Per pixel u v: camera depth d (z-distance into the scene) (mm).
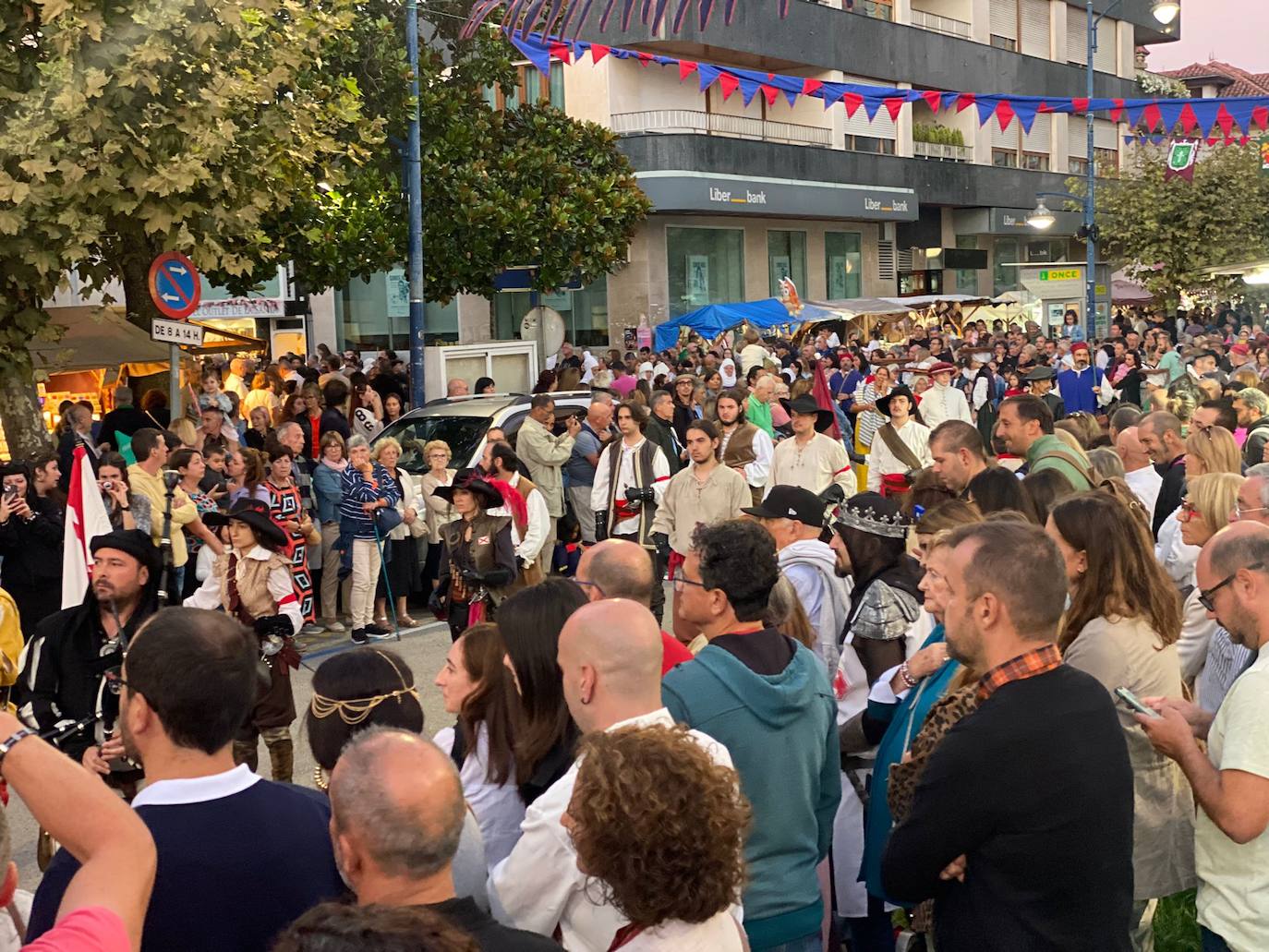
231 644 2795
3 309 11125
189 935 2586
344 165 17000
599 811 2447
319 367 20516
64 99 10406
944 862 2811
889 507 4723
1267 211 33656
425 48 18469
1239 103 11633
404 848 2275
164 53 10617
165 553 6480
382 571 10641
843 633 4965
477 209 18406
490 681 3664
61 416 13828
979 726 2824
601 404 11938
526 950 2359
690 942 2506
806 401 10133
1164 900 4598
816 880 3535
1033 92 41781
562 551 11703
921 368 16844
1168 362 19047
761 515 5609
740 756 3377
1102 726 2857
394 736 2412
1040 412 6863
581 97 29406
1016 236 44062
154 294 10625
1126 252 36406
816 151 32844
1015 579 2896
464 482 8031
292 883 2701
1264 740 3133
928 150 37969
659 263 30734
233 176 11945
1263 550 3389
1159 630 3600
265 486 9773
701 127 30641
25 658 5207
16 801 6883
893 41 35719
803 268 35312
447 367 15977
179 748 2725
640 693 3027
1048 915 2770
